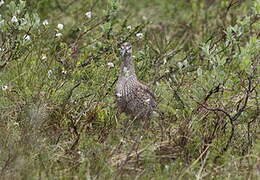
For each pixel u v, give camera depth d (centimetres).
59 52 1363
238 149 1134
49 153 1070
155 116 1180
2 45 1277
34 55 1359
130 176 1020
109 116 1178
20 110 1161
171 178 1019
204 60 1423
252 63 1188
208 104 1210
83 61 1344
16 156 1009
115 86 1249
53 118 1175
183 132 1127
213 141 1129
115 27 1638
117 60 1352
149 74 1340
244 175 1048
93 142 1107
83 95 1234
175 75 1323
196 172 1063
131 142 1107
